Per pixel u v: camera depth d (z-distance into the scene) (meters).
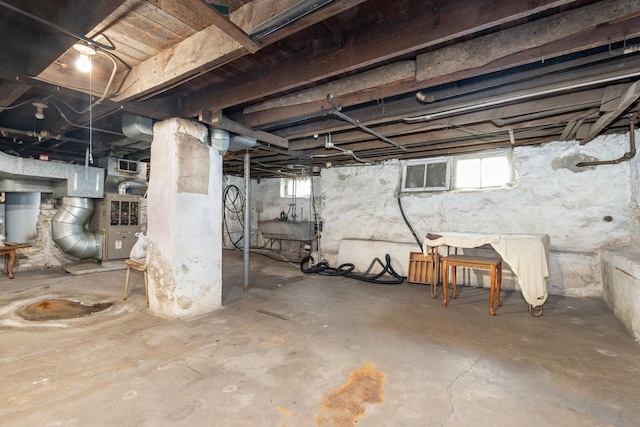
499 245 3.10
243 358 2.12
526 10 1.40
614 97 2.35
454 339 2.48
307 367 2.01
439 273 4.35
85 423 1.46
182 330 2.57
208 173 3.06
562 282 3.74
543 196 3.98
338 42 1.92
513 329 2.69
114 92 2.42
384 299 3.61
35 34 1.91
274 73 2.24
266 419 1.51
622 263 2.74
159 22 1.79
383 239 5.14
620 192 3.57
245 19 1.61
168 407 1.59
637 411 1.58
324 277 4.78
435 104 2.62
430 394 1.73
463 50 1.92
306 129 3.55
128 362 2.04
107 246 4.95
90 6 1.45
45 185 4.98
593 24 1.56
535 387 1.80
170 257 2.78
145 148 4.52
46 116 3.49
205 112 2.76
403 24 1.73
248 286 3.97
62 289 3.80
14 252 4.41
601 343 2.40
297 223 6.49
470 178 4.59
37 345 2.27
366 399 1.68
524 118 2.91
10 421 1.46
